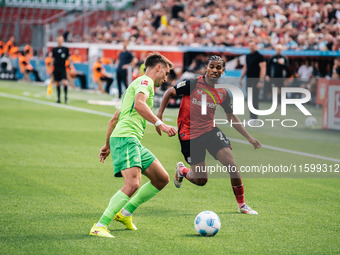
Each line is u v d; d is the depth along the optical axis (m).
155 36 82.25
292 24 72.62
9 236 15.91
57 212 18.92
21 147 32.88
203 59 65.19
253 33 72.12
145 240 15.99
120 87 62.12
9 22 114.75
